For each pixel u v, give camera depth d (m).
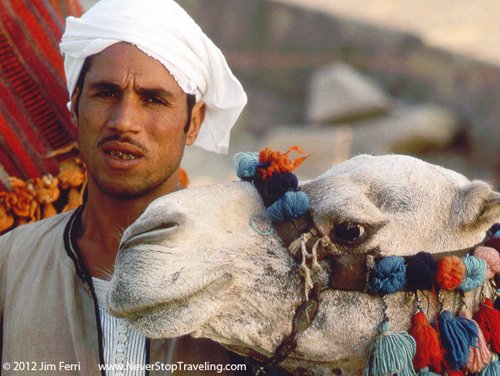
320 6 41.62
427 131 35.84
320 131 35.09
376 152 34.62
